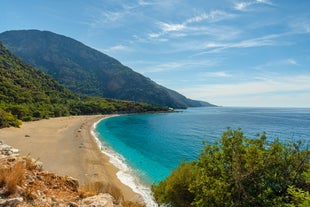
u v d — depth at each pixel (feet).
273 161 33.88
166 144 184.03
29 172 24.22
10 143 125.08
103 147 150.61
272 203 31.35
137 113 602.44
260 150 34.76
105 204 21.21
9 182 18.38
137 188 81.15
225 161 38.11
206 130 277.44
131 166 111.04
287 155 35.09
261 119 456.86
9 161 25.05
